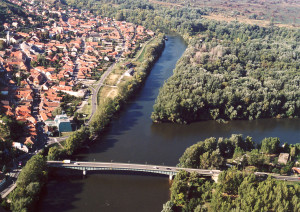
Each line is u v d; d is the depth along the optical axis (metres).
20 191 199.50
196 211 197.62
